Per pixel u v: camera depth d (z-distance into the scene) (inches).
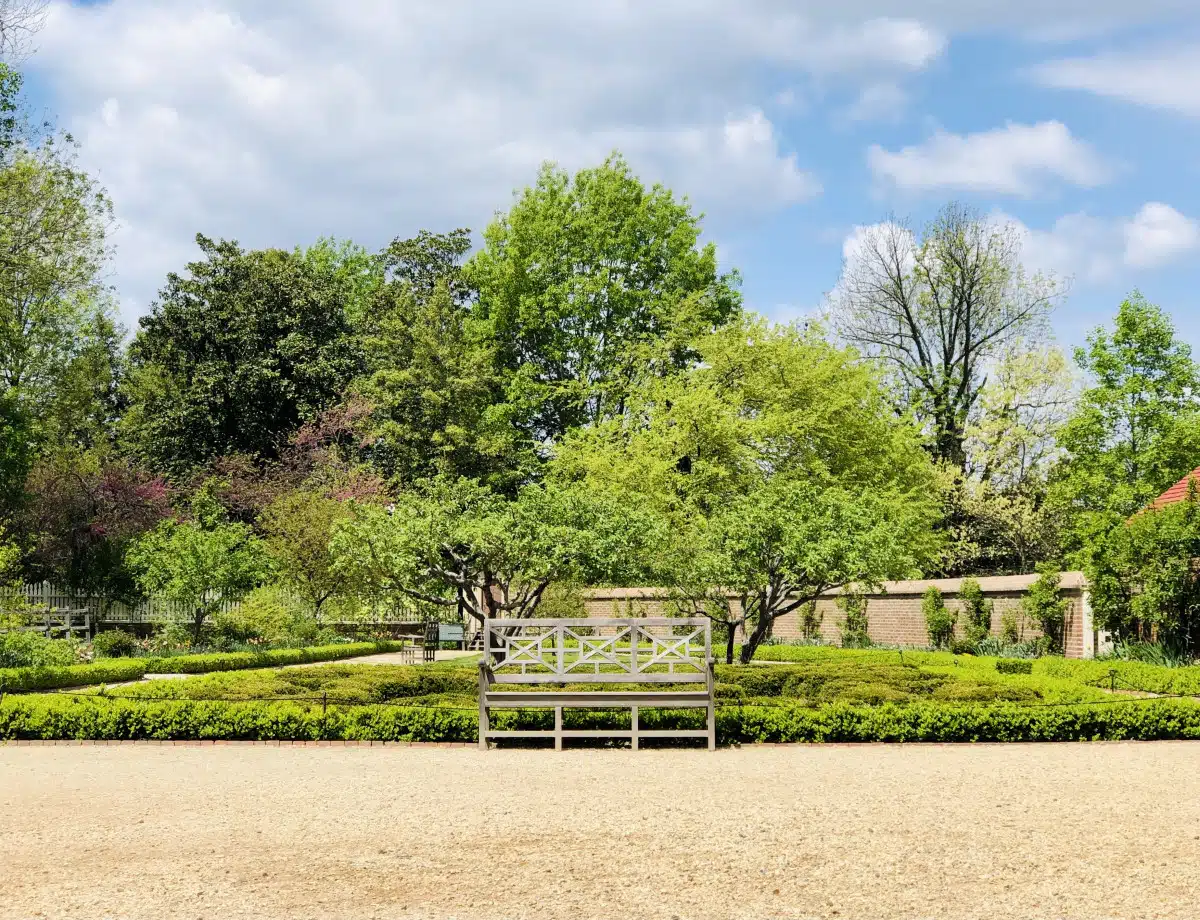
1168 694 703.7
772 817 323.3
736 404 1360.7
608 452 1336.1
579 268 1648.6
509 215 1673.2
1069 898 240.4
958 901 238.8
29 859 277.7
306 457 1544.0
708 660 489.1
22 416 1230.3
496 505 775.1
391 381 1542.8
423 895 245.0
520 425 1663.4
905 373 1646.2
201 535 1037.8
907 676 641.0
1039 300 1578.5
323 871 265.3
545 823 317.1
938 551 1416.1
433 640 1167.6
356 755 465.1
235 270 1657.2
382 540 724.7
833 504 800.3
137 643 1023.6
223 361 1612.9
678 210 1642.5
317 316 1668.3
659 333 1610.5
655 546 786.8
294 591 1203.9
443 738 506.6
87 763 441.1
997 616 1072.8
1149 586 801.6
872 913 231.1
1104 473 1239.5
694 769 422.0
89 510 1283.2
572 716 500.7
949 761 440.5
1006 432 1557.6
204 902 240.4
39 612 1041.5
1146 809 334.3
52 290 1358.3
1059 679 639.8
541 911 233.5
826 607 1328.7
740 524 791.1
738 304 1697.8
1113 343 1246.9
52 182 1280.8
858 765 430.3
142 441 1659.7
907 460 1406.3
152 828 313.1
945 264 1587.1
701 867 267.0
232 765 434.6
